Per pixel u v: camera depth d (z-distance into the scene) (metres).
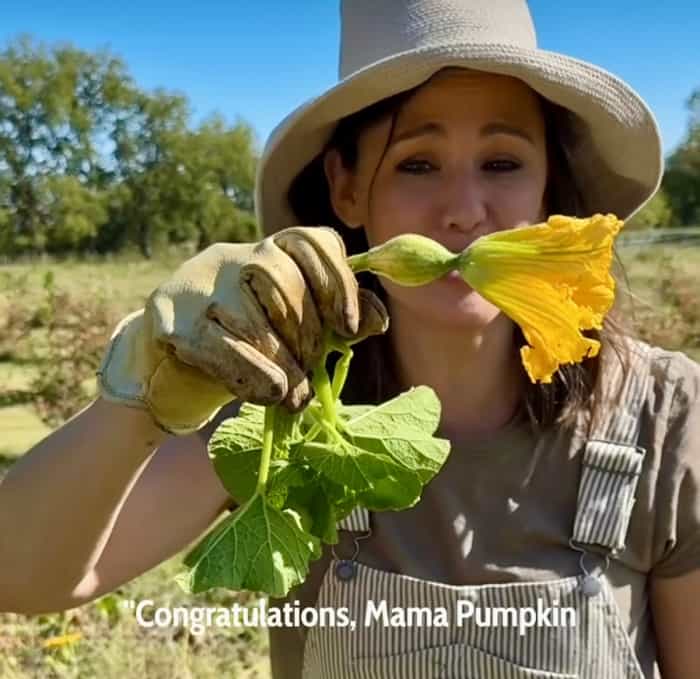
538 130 1.59
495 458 1.66
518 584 1.62
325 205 1.87
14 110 33.34
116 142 35.12
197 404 1.00
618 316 1.72
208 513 1.63
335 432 1.01
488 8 1.59
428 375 1.72
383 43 1.60
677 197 30.12
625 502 1.63
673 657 1.71
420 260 0.96
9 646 3.34
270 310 0.92
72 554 1.31
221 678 3.28
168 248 35.88
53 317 8.10
